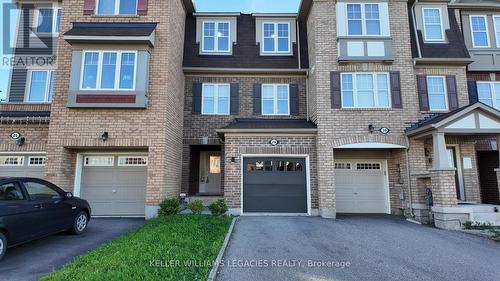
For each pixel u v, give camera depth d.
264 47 14.74
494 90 13.41
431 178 9.96
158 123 10.94
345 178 12.93
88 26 11.55
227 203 11.45
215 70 13.95
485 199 13.23
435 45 12.90
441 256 6.41
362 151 12.99
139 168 11.70
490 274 5.41
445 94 12.42
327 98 11.91
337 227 9.20
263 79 14.24
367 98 11.98
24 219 6.36
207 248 6.34
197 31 14.72
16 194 6.46
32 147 11.43
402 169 11.82
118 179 11.62
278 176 11.96
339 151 12.97
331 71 12.11
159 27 11.55
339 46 12.12
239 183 11.60
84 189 11.50
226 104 14.09
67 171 11.03
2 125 11.52
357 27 12.38
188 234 7.26
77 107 10.76
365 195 12.83
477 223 9.30
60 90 11.02
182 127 13.66
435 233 8.56
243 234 8.03
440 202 9.48
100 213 11.38
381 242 7.48
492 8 13.84
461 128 9.77
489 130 9.77
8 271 5.40
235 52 14.52
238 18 15.35
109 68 11.00
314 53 12.64
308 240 7.55
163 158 10.79
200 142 13.70
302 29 14.91
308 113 13.68
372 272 5.42
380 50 12.10
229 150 11.78
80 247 6.93
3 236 5.91
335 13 12.49
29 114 12.18
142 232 7.59
